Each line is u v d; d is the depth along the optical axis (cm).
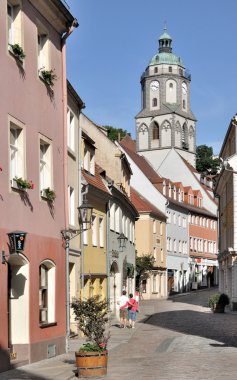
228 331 2819
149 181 7362
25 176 1692
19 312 1675
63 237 2020
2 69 1554
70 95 2323
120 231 3797
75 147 2442
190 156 11200
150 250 6625
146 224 6612
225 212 5188
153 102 11069
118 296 3681
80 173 2492
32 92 1769
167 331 2858
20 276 1683
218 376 1434
